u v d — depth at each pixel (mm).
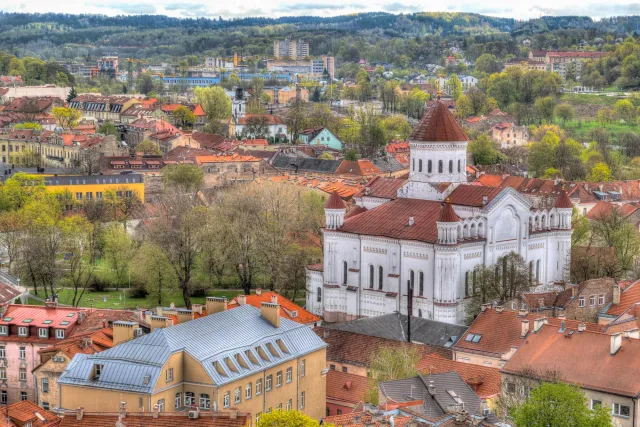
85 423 154375
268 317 192125
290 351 186500
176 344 171500
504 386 179125
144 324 199375
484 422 143375
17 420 163625
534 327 187500
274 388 181500
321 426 150625
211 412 151250
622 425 167875
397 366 189500
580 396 147875
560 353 179375
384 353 195250
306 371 189875
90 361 170625
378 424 142500
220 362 171750
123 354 170750
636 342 176625
